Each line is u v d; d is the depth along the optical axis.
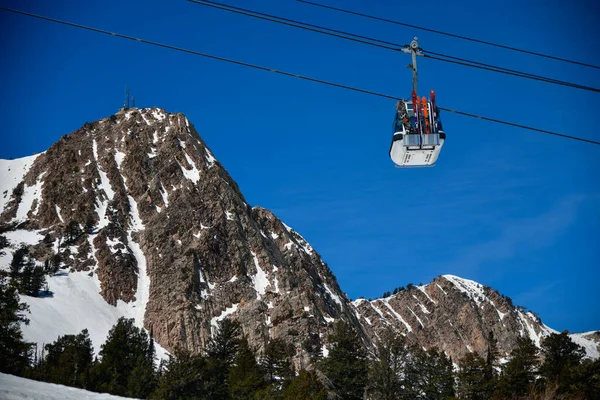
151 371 92.88
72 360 94.44
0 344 74.50
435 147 29.33
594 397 69.00
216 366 103.50
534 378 91.56
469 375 94.56
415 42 28.56
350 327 107.62
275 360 115.12
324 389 90.62
